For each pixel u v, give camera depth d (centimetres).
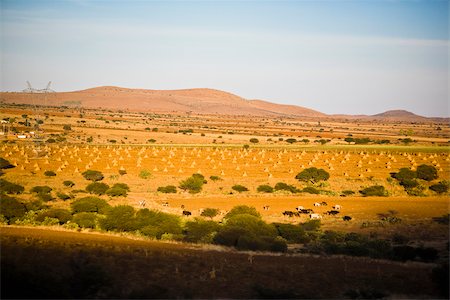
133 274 3900
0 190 8269
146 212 6291
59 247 4525
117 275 3841
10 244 4525
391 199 8950
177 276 3947
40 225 6112
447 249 5391
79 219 6116
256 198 8800
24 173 10662
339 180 10725
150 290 3569
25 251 4250
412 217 7400
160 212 6419
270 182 10369
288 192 9394
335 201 8675
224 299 3544
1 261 3806
